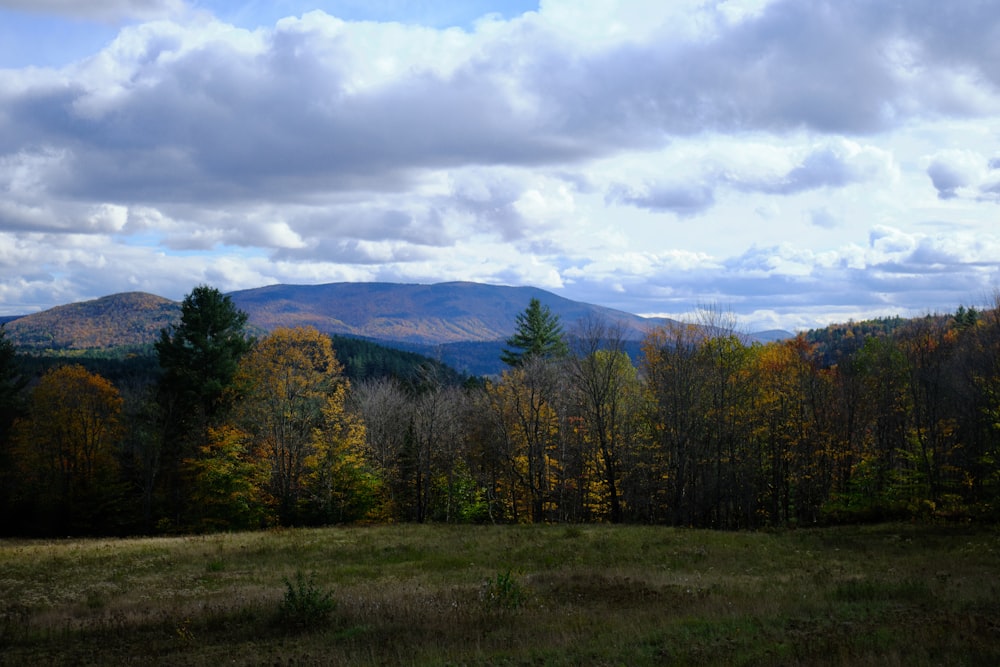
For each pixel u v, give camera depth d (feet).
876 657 31.60
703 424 148.36
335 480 163.12
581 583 64.90
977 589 51.19
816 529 115.85
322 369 172.45
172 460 174.19
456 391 197.06
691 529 118.42
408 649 40.29
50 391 170.19
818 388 159.84
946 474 136.15
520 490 182.91
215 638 47.34
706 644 36.76
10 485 170.09
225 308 179.11
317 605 51.13
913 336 161.38
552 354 234.17
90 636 48.62
